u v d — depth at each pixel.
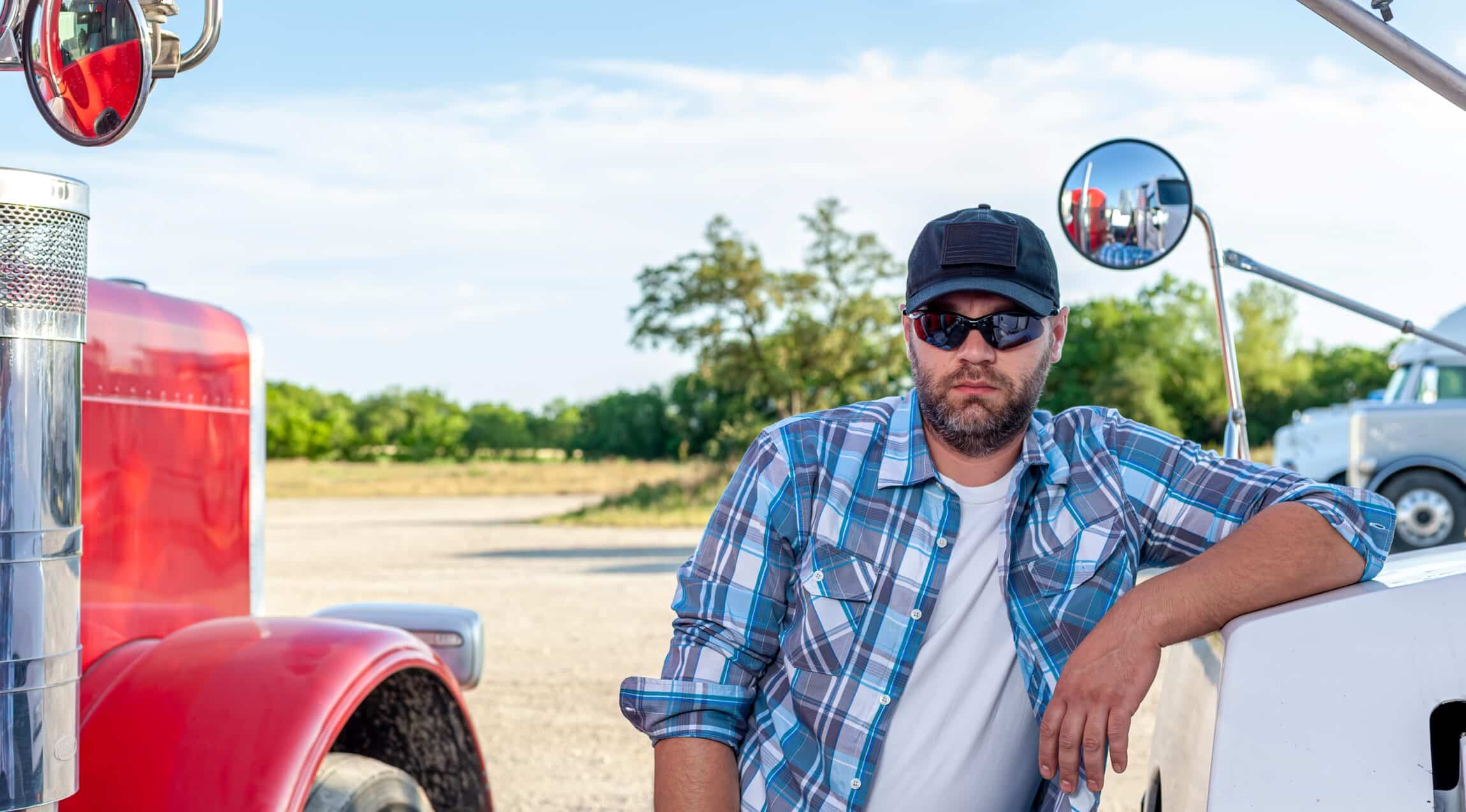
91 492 2.51
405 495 39.81
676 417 48.06
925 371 1.90
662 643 8.79
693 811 1.85
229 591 3.02
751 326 36.88
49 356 1.56
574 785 5.25
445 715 2.90
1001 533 1.93
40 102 1.62
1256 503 1.88
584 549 17.30
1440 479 10.88
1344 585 1.65
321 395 74.00
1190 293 47.19
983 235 1.85
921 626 1.90
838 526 1.94
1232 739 1.42
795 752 1.91
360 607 3.13
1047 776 1.73
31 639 1.54
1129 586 1.93
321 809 2.36
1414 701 1.39
